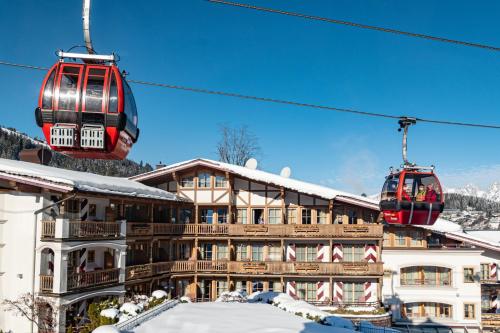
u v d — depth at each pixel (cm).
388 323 3152
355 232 3366
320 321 1669
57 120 862
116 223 2709
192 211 3581
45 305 2327
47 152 3169
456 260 3359
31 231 2367
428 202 1539
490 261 3481
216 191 3528
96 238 2541
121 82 871
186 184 3572
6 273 2366
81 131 853
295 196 3544
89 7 831
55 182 2316
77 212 2617
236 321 1478
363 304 3316
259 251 3553
